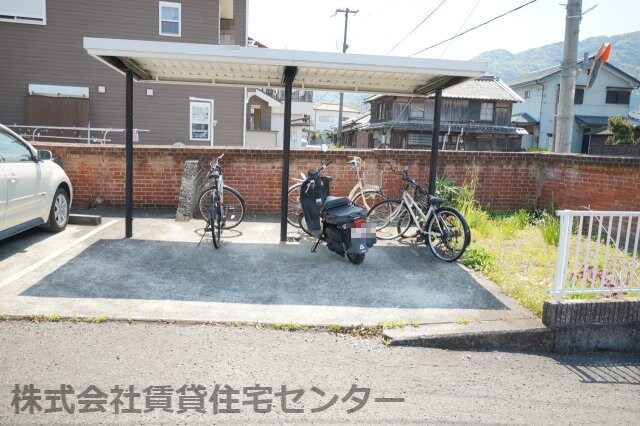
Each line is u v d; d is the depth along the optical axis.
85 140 16.55
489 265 5.80
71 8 16.27
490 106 34.44
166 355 3.50
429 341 3.91
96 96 16.81
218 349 3.63
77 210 8.52
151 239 6.63
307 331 4.02
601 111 39.84
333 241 6.00
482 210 8.99
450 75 6.11
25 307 4.16
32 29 16.16
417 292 4.95
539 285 5.17
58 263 5.42
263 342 3.79
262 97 26.17
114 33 16.62
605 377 3.68
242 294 4.73
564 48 11.97
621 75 39.25
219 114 17.88
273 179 8.88
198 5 17.14
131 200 6.65
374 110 38.91
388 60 5.89
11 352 3.44
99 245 6.22
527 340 4.07
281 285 5.04
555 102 40.22
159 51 5.65
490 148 34.41
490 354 3.93
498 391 3.31
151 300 4.46
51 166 6.70
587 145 39.12
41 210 6.29
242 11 19.91
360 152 8.86
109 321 4.00
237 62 5.82
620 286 4.37
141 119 17.22
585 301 4.16
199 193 8.48
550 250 6.61
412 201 6.75
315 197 6.32
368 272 5.57
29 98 16.12
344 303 4.59
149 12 16.78
